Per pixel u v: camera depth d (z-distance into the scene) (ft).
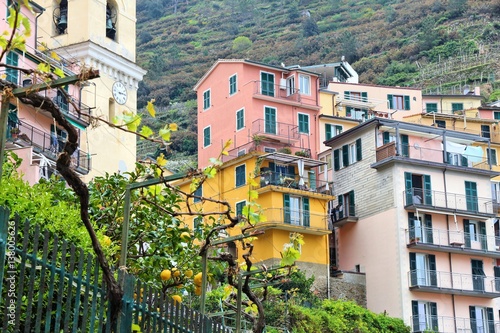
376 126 225.97
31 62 153.07
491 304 221.46
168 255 56.18
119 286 35.86
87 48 185.88
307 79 249.96
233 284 55.62
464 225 223.92
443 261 217.77
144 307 38.83
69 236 43.60
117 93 192.85
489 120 291.58
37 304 33.76
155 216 57.62
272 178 213.66
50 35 190.49
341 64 360.28
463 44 491.72
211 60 534.78
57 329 32.45
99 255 35.24
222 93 248.32
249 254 54.54
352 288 214.90
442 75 471.62
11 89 32.17
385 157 221.66
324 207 216.95
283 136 238.27
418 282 210.79
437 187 223.51
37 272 34.86
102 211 57.82
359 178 228.02
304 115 247.50
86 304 34.42
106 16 195.00
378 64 495.00
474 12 520.01
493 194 252.42
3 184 43.09
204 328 45.34
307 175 223.51
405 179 219.20
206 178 45.65
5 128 31.68
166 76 484.33
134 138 194.08
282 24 579.48
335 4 588.91
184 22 598.75
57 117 33.35
